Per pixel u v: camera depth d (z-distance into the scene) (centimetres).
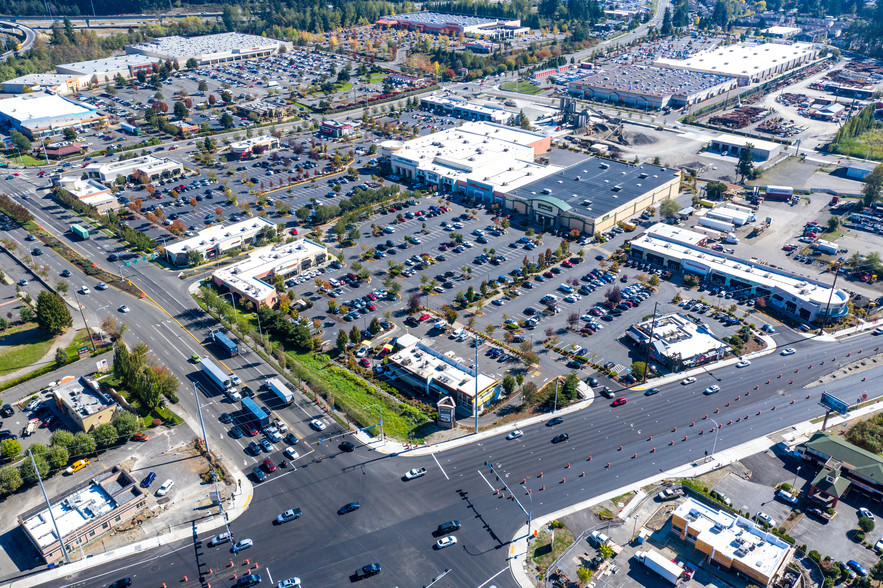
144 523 15000
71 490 15388
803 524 14862
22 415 18425
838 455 16100
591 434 17550
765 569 13238
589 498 15538
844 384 19338
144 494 15225
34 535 14150
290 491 15788
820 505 15262
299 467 16488
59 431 16688
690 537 14425
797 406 18475
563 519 14988
